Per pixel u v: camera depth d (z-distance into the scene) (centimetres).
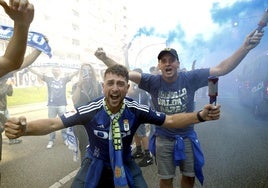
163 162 268
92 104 194
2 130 380
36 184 351
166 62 255
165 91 267
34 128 177
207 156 456
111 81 186
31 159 469
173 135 263
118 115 192
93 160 200
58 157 478
